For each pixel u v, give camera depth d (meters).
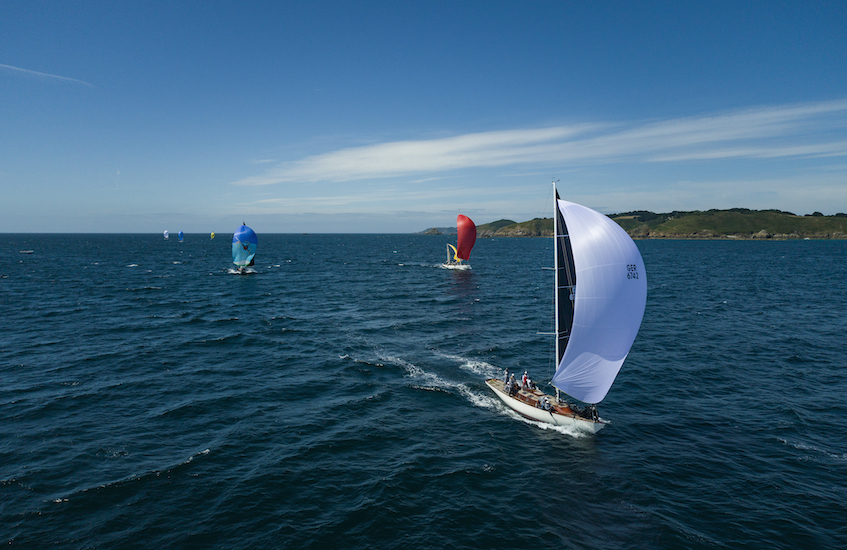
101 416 25.84
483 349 40.38
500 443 23.69
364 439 23.91
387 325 49.56
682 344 41.62
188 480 19.72
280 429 24.81
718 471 21.02
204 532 16.53
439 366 35.81
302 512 17.83
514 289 78.62
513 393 28.42
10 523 16.55
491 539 16.58
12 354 37.19
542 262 139.00
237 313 55.50
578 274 23.56
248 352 39.09
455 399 29.39
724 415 26.88
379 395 29.86
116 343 41.06
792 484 19.94
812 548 16.08
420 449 22.98
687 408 27.89
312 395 29.78
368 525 17.14
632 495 19.27
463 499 18.91
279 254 175.75
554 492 19.48
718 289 76.25
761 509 18.27
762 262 132.00
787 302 63.25
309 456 22.05
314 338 43.94
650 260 141.50
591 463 21.77
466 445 23.47
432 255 177.50
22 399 27.91
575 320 23.91
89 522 16.81
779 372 34.12
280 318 52.69
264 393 29.86
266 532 16.62
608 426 25.59
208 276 95.56
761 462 21.75
